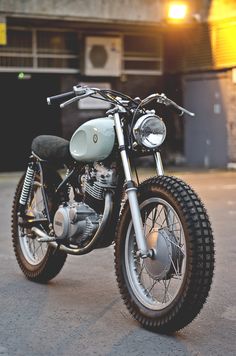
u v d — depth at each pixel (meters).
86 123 5.64
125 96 5.44
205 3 19.02
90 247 5.56
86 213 5.66
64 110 19.28
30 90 18.94
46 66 18.67
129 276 5.37
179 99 20.73
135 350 4.76
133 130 5.21
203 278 4.77
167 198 5.02
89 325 5.30
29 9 16.95
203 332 5.16
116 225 5.64
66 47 18.89
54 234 5.99
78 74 19.20
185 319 4.88
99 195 5.61
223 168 19.59
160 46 20.36
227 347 4.84
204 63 19.56
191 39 19.97
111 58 19.38
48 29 18.52
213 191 14.34
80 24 18.08
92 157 5.52
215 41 19.06
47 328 5.23
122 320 5.43
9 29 18.02
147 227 5.54
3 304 5.88
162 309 5.02
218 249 8.42
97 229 5.59
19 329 5.21
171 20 18.67
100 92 5.36
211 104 19.81
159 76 20.47
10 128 18.98
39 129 19.22
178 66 20.47
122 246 5.41
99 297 6.11
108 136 5.43
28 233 6.59
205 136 20.17
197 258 4.75
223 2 18.41
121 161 5.49
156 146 5.20
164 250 5.01
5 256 7.98
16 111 18.94
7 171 19.08
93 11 17.64
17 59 18.25
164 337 5.02
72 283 6.63
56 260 6.38
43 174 6.34
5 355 4.66
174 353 4.70
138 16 18.23
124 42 19.77
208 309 5.79
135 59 20.02
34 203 6.64
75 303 5.91
